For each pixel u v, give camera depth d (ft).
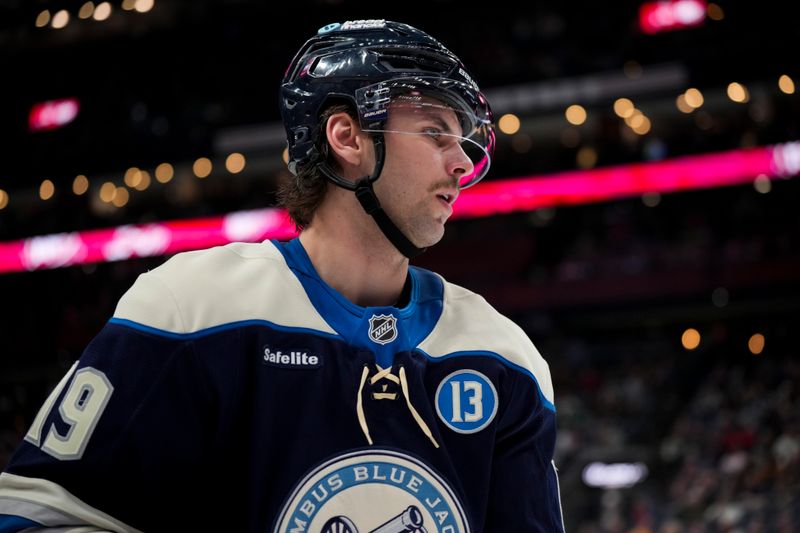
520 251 58.29
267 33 57.47
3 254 59.31
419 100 4.17
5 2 58.08
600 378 52.44
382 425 3.82
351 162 4.19
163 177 57.98
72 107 59.00
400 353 3.97
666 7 52.26
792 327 55.06
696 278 54.19
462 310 4.35
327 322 3.97
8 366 55.83
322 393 3.82
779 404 42.80
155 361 3.75
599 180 55.42
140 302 3.88
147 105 58.34
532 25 54.39
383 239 4.20
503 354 4.23
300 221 4.40
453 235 59.72
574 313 56.59
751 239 54.29
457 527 3.79
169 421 3.73
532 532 4.11
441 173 4.17
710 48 51.65
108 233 58.13
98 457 3.65
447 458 3.86
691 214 56.65
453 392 4.06
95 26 58.34
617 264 55.67
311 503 3.68
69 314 56.80
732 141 53.98
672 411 48.19
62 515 3.55
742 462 38.17
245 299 3.94
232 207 60.03
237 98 57.11
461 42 55.21
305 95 4.33
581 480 42.32
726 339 56.08
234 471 3.84
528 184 56.34
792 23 50.78
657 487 40.91
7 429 43.57
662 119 54.29
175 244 57.62
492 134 4.55
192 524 3.89
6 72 59.62
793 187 54.70
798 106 52.26
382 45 4.23
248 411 3.82
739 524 31.96
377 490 3.72
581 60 53.01
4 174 59.72
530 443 4.26
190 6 57.93
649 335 58.70
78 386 3.73
